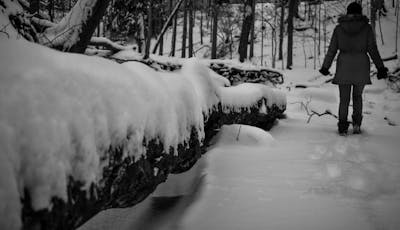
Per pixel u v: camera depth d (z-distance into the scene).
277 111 5.39
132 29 15.16
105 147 1.34
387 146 3.79
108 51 4.86
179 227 1.91
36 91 1.07
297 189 2.40
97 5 2.95
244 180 2.59
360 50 4.51
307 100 9.56
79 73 1.32
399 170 2.80
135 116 1.58
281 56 19.23
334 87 12.25
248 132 3.90
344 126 4.59
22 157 0.95
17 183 0.92
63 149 1.09
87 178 1.21
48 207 1.00
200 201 2.20
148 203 2.39
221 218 1.97
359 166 2.95
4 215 0.87
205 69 3.40
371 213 2.00
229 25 22.95
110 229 1.96
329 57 4.68
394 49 16.53
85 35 2.99
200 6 22.30
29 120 0.99
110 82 1.49
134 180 1.64
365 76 4.50
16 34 2.71
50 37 3.11
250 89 4.62
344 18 4.60
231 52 21.11
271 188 2.42
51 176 1.02
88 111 1.26
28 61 1.15
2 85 1.00
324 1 24.17
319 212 2.03
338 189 2.39
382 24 19.41
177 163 2.28
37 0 3.60
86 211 1.25
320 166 2.97
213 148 3.57
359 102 4.61
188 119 2.33
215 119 3.46
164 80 2.25
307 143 4.03
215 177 2.63
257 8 26.77
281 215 2.00
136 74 1.85
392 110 8.70
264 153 3.44
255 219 1.95
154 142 1.79
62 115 1.11
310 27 22.55
